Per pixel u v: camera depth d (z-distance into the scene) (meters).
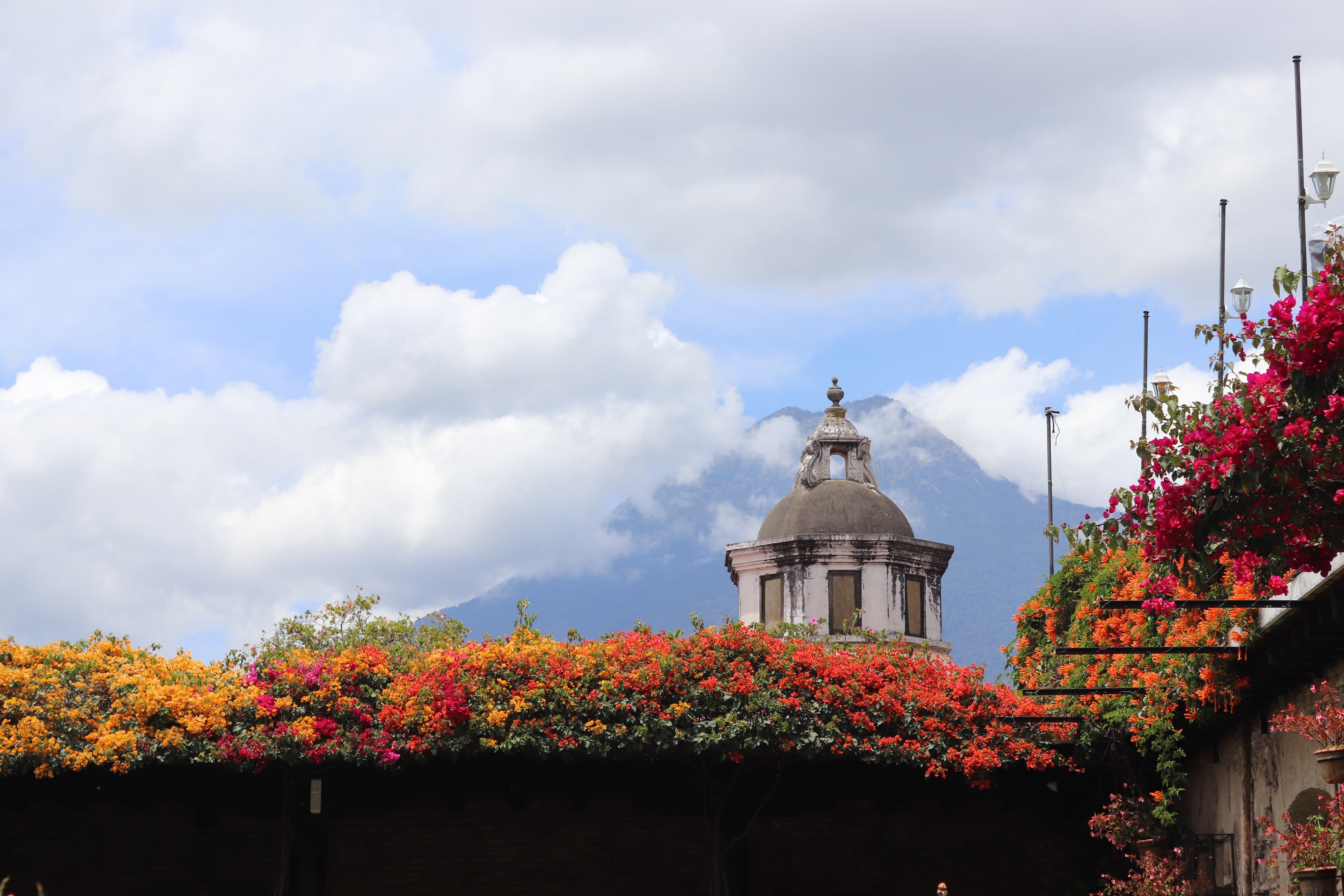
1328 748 12.45
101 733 17.91
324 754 18.33
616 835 23.16
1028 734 19.64
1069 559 22.52
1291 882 15.27
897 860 23.06
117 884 22.56
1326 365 10.60
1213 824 18.67
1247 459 11.02
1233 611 15.21
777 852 23.05
